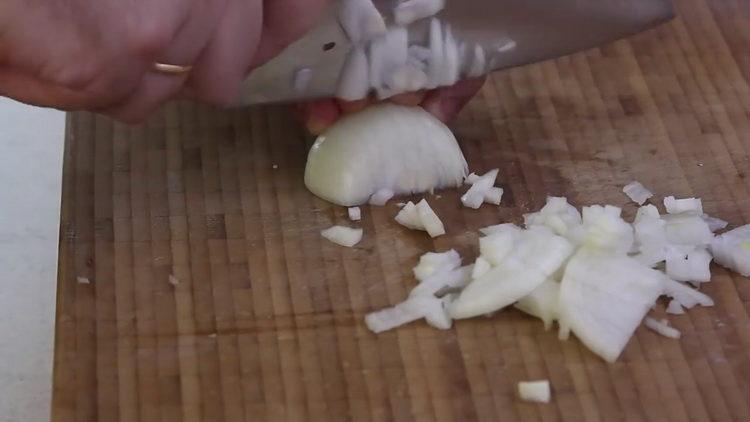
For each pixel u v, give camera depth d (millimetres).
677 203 529
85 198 520
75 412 454
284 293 491
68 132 542
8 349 584
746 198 535
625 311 482
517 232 509
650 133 562
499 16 521
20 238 624
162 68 431
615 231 496
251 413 456
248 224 515
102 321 479
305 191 529
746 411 461
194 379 463
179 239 508
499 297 482
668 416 459
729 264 504
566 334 479
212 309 484
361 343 476
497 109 571
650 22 551
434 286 494
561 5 527
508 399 462
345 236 511
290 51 495
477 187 533
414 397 461
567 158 550
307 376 466
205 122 554
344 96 519
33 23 404
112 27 406
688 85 583
